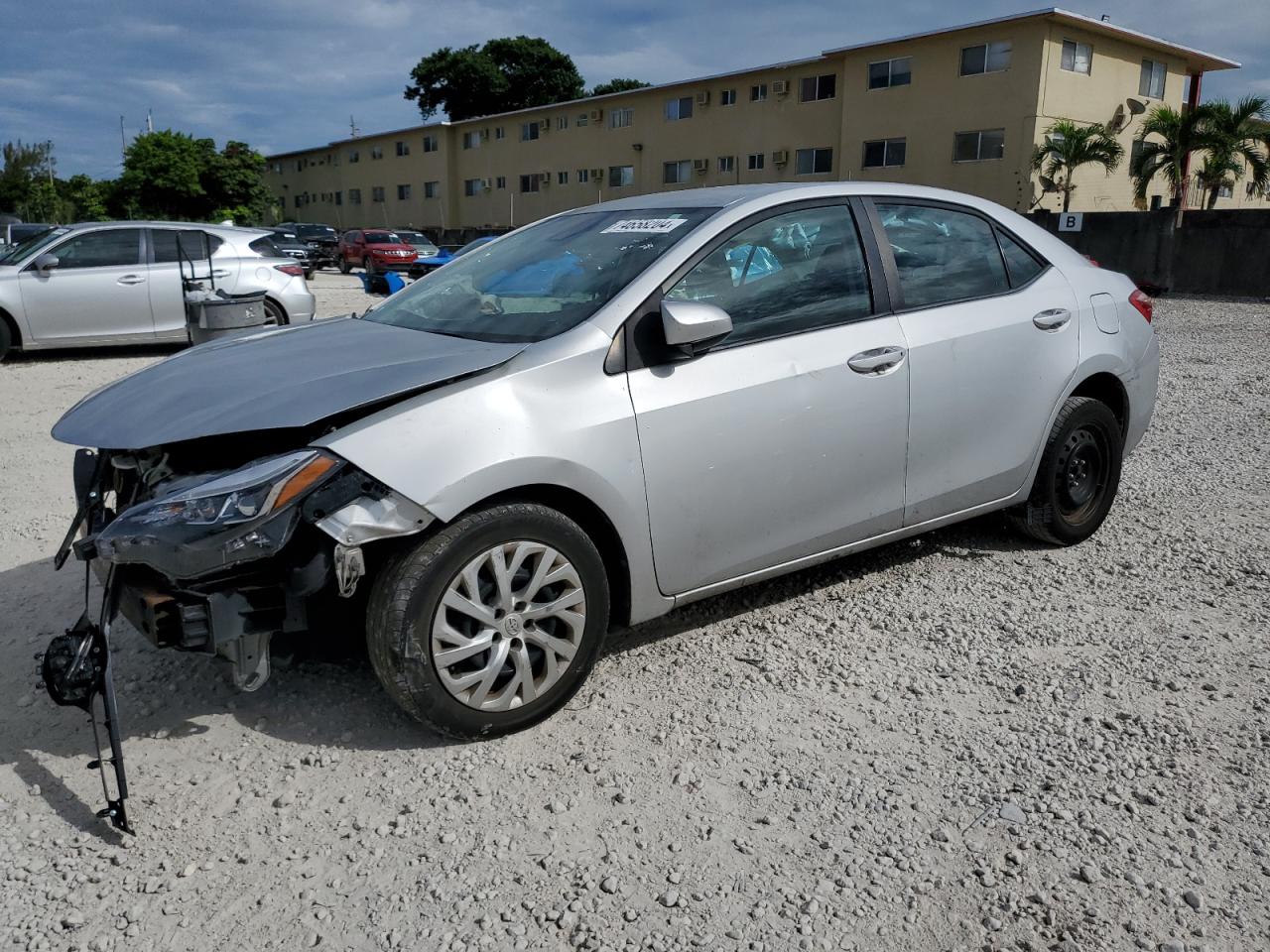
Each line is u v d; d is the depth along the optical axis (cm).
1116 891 248
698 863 260
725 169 3672
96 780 297
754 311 360
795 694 344
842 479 377
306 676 357
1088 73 2892
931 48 2961
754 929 237
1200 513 545
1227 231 2095
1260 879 252
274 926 239
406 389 295
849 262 389
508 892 250
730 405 342
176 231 1180
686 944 232
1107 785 290
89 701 279
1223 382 984
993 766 301
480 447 293
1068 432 457
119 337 1157
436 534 292
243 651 293
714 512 346
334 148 6031
